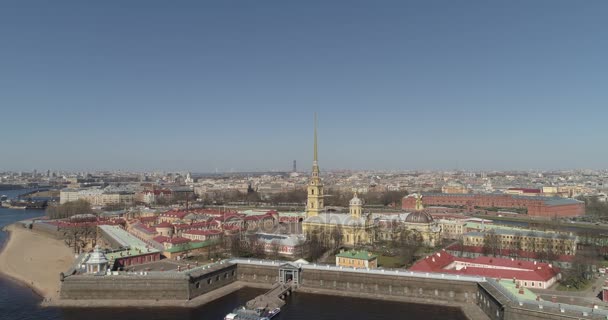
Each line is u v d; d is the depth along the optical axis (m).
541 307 152.00
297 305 194.62
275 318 177.88
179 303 198.25
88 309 193.25
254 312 176.62
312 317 179.25
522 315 152.88
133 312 188.88
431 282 198.50
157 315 185.00
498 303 162.88
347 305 194.00
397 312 184.25
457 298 193.38
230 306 196.12
